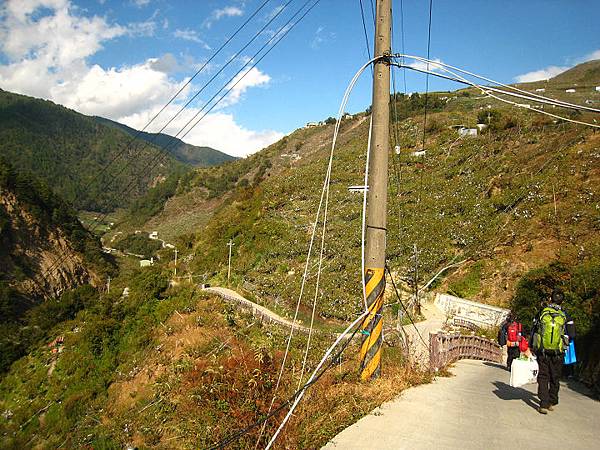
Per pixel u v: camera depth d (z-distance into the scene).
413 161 58.88
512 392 9.07
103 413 21.75
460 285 31.22
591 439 5.96
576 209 31.62
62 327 34.25
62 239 69.06
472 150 55.84
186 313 29.48
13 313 50.34
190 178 130.25
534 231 31.91
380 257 8.33
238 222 58.50
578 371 13.35
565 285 18.75
